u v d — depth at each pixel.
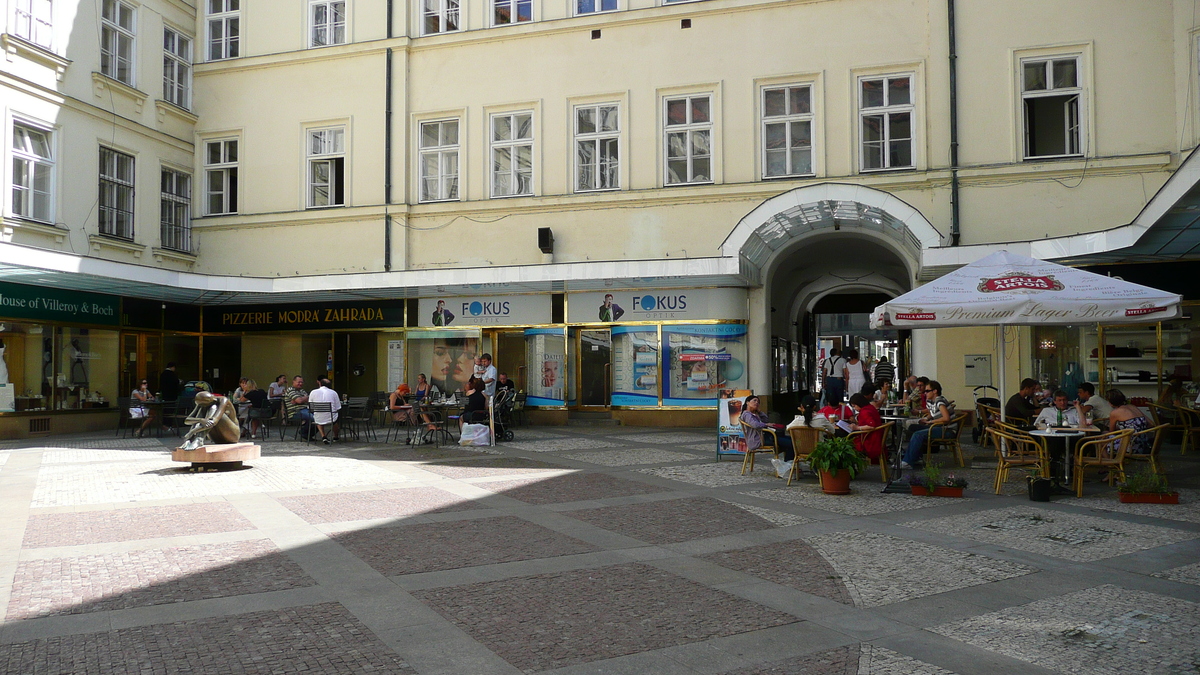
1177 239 14.10
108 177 20.55
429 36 21.89
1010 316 10.13
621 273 17.98
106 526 8.38
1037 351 17.84
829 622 5.48
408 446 16.36
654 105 20.33
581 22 20.78
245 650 4.92
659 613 5.65
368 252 22.06
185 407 19.12
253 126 23.09
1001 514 8.98
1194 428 14.45
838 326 41.31
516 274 18.64
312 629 5.29
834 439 10.43
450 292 21.25
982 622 5.47
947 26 18.42
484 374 18.64
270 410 17.83
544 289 20.92
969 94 18.27
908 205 16.00
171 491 10.58
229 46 23.64
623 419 20.53
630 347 20.58
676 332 20.27
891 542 7.73
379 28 22.19
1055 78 17.92
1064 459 11.06
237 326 23.06
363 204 22.17
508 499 10.00
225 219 23.06
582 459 13.92
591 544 7.65
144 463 13.56
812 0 19.34
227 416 12.95
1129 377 16.72
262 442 17.27
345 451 15.47
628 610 5.71
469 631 5.28
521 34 21.22
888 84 18.98
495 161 21.56
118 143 20.67
